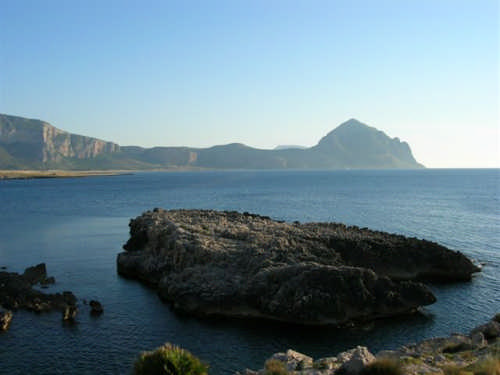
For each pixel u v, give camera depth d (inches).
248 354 1098.1
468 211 4192.9
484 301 1525.6
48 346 1137.4
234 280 1476.4
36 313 1373.0
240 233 2066.9
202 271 1578.5
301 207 4611.2
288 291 1346.0
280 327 1270.9
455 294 1614.2
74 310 1365.7
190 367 637.9
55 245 2554.1
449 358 803.4
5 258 2201.0
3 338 1184.2
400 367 671.1
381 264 1876.2
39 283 1726.1
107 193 6953.7
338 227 2506.2
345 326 1286.9
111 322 1304.1
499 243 2556.6
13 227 3267.7
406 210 4288.9
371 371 653.3
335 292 1346.0
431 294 1421.0
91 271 1935.3
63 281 1766.7
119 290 1646.2
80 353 1097.4
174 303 1446.9
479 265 2033.7
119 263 2003.0
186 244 1822.1
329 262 1631.4
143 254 2042.3
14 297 1485.0
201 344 1154.7
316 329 1259.2
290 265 1450.5
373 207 4579.2
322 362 824.3
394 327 1284.4
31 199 5856.3
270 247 1748.3
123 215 4065.0
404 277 1854.1
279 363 777.6
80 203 5265.8
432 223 3388.3
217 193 6771.7
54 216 3971.5
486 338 985.5
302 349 1130.7
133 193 6934.1
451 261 1863.9
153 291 1636.3
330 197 5900.6
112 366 1032.8
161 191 7347.4
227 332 1234.0
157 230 2165.4
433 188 7829.7
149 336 1204.5
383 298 1373.0
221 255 1674.5
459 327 1285.7
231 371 1008.2
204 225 2325.3
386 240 2043.6
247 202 5236.2
